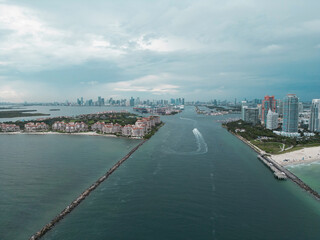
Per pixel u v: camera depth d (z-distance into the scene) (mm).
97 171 191125
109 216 121375
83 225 113312
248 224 115312
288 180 175500
